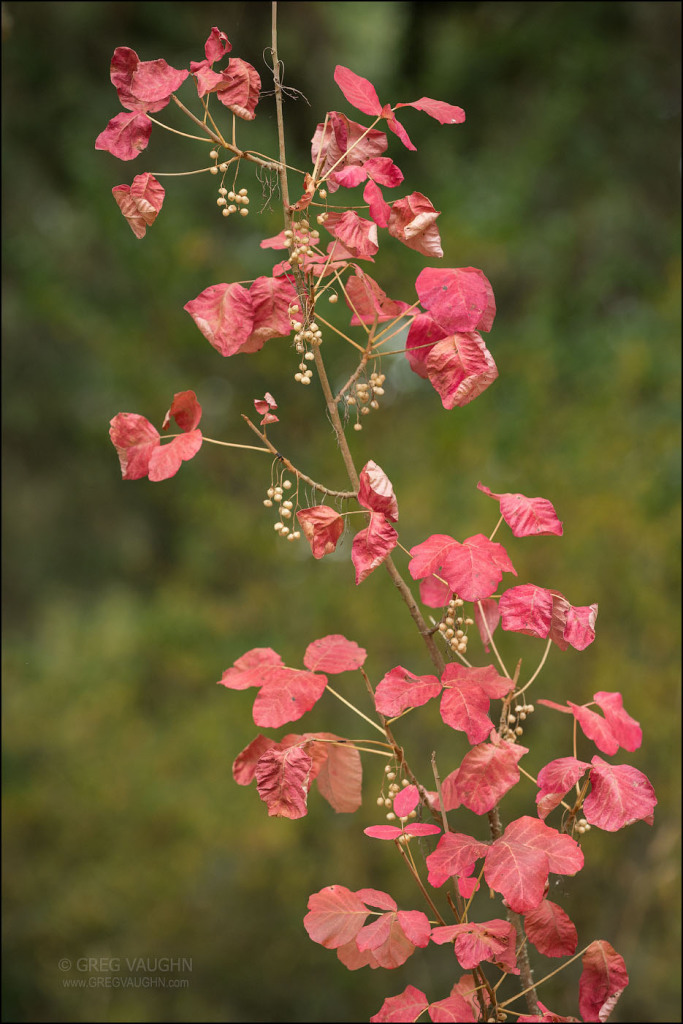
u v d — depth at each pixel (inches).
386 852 162.7
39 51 174.7
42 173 183.5
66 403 203.3
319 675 39.3
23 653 201.6
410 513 156.1
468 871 34.6
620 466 139.9
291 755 36.3
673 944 133.0
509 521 36.1
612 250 169.0
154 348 173.6
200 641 173.9
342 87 39.8
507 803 146.1
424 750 161.2
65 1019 163.3
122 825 174.1
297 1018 170.9
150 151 172.7
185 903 172.7
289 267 40.8
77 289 179.5
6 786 179.3
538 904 32.8
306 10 185.0
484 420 154.8
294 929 173.6
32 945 168.7
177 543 197.8
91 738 181.2
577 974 140.2
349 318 151.4
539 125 171.0
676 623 131.4
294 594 172.2
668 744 133.8
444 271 37.1
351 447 165.5
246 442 171.6
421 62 182.7
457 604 36.4
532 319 158.7
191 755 175.0
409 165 177.6
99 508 214.8
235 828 168.2
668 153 177.8
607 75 174.1
